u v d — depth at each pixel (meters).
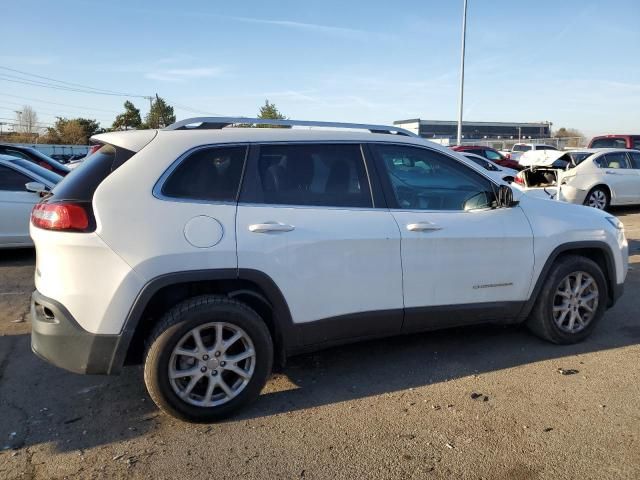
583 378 3.86
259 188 3.47
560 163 7.59
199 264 3.21
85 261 3.06
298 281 3.47
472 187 4.18
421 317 3.90
